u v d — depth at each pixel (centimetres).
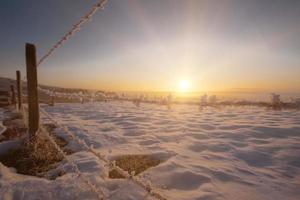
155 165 379
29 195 263
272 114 1023
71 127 693
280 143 494
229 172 337
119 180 301
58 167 355
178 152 438
